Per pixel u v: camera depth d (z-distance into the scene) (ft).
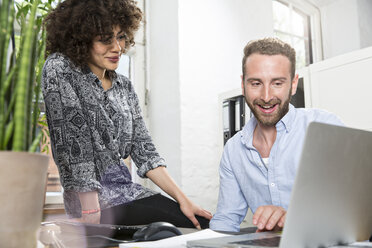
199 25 8.16
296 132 3.55
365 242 1.93
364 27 10.34
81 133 3.66
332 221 1.71
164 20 8.19
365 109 5.00
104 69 4.17
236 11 8.87
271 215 2.43
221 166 3.95
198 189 7.70
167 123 7.97
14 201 1.20
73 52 3.82
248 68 3.27
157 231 2.00
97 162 3.86
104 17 3.80
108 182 3.91
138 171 4.25
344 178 1.69
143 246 1.77
